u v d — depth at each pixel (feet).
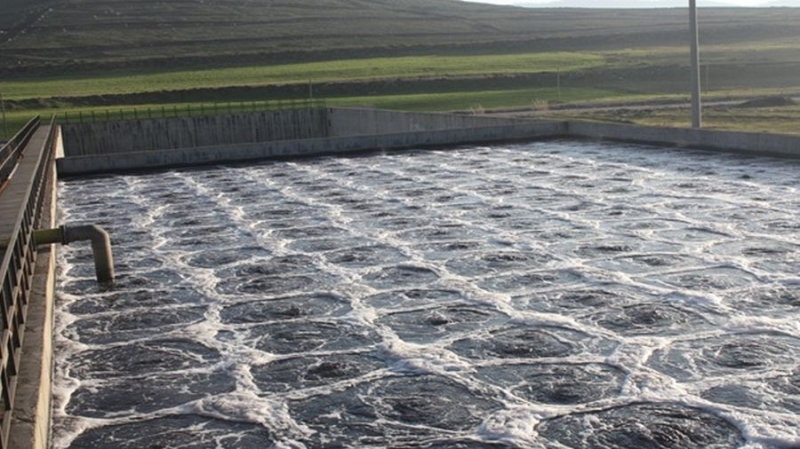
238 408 41.73
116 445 38.47
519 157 124.47
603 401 40.98
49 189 90.63
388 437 38.37
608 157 118.93
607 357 46.14
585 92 281.33
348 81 307.58
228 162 132.57
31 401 34.35
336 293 59.77
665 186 94.79
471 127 145.89
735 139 112.47
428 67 351.67
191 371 46.47
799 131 148.77
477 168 115.85
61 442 38.83
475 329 51.29
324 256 70.64
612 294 56.80
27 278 49.65
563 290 58.18
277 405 41.96
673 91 280.51
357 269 66.03
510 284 60.23
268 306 57.41
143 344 50.85
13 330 38.55
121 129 194.70
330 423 39.91
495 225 79.66
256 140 207.21
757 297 54.90
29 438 30.86
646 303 54.54
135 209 96.94
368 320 53.67
